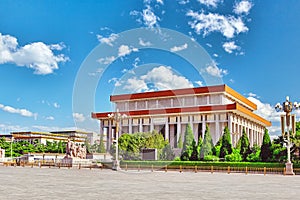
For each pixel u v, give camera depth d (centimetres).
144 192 1591
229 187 1925
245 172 3922
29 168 4575
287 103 3616
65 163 5025
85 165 4853
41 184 2017
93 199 1321
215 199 1359
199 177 2908
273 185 2106
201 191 1675
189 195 1488
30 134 11581
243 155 4544
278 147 4197
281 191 1723
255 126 8638
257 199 1380
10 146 8706
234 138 6800
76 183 2103
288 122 3609
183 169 4272
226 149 4794
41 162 5378
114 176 2903
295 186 2041
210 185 2048
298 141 4019
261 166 3938
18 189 1712
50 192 1576
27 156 6450
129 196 1426
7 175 2931
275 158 4131
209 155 4691
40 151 9112
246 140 5016
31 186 1883
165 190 1698
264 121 8906
